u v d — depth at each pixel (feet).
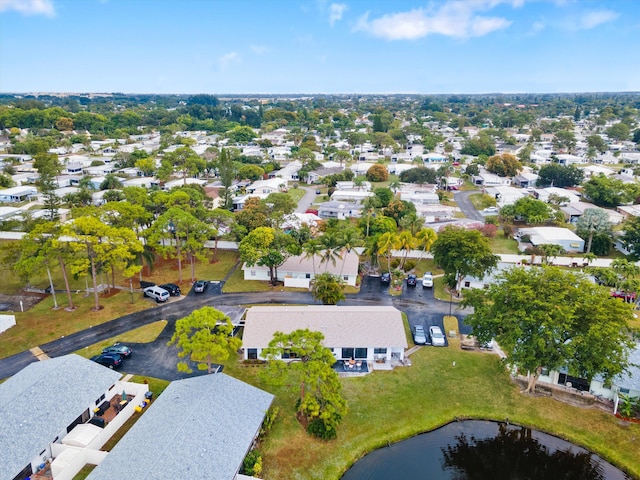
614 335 123.24
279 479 105.60
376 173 472.03
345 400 123.65
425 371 148.66
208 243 259.19
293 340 123.44
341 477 109.70
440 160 568.41
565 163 556.51
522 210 316.19
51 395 114.52
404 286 215.72
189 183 370.53
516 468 116.26
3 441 99.50
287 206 294.66
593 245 264.52
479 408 133.59
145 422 109.50
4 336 161.89
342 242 207.51
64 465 100.94
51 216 299.79
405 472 112.68
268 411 120.16
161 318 177.88
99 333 165.68
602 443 121.29
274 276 214.28
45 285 206.49
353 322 157.38
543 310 129.70
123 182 409.49
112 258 180.45
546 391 140.87
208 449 100.89
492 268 208.03
